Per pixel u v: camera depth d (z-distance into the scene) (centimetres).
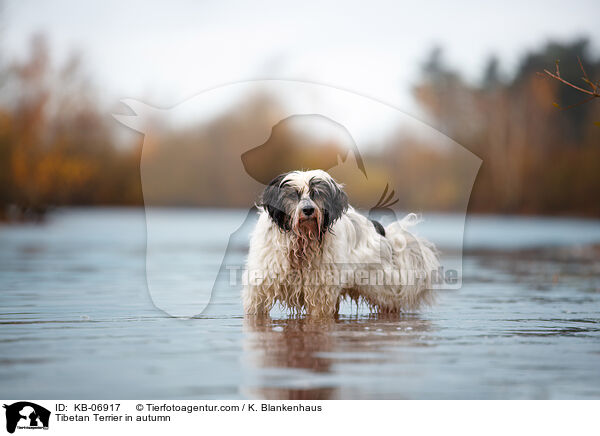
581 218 4188
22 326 667
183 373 484
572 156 4200
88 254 1620
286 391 445
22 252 1669
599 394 447
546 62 4306
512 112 4147
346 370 493
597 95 649
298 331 647
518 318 740
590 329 668
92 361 516
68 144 3931
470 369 498
